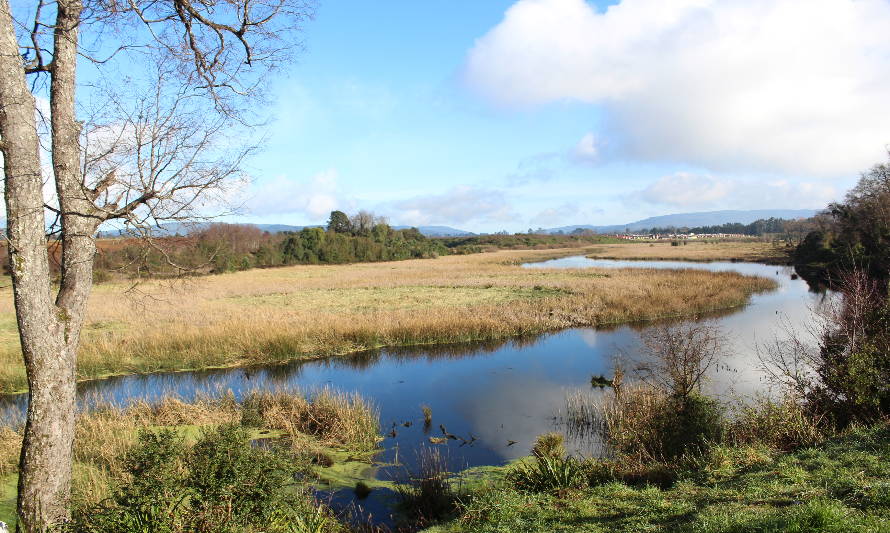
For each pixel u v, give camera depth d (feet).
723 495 18.92
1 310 79.92
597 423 36.40
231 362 55.98
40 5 18.21
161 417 35.78
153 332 61.05
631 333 68.59
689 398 28.71
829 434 25.85
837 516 13.58
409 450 32.86
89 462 26.68
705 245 349.41
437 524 21.83
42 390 17.79
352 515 23.75
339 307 86.94
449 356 59.31
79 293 19.07
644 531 16.52
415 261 227.61
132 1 18.84
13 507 22.29
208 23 21.31
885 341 28.02
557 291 104.17
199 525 16.39
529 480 25.07
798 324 68.90
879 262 99.19
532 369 52.90
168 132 18.94
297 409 38.06
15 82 17.04
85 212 18.92
